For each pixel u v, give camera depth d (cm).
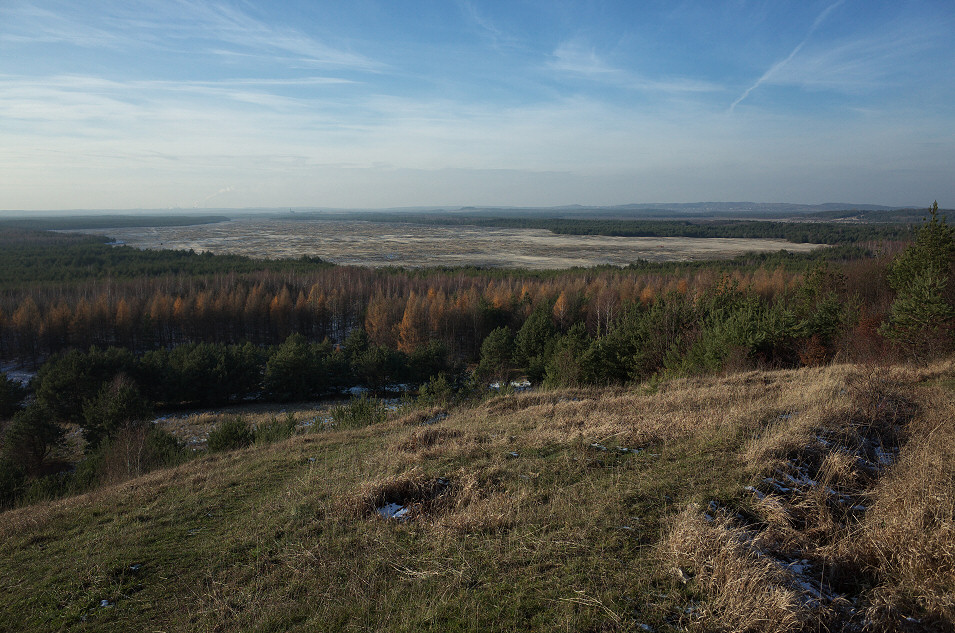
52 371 3562
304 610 515
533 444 910
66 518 845
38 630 528
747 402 1124
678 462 760
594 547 561
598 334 3262
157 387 3822
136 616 536
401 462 894
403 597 517
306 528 677
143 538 717
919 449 728
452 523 638
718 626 440
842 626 448
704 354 2059
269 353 4569
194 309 6078
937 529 527
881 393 965
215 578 589
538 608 479
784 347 2034
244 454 1220
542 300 5381
